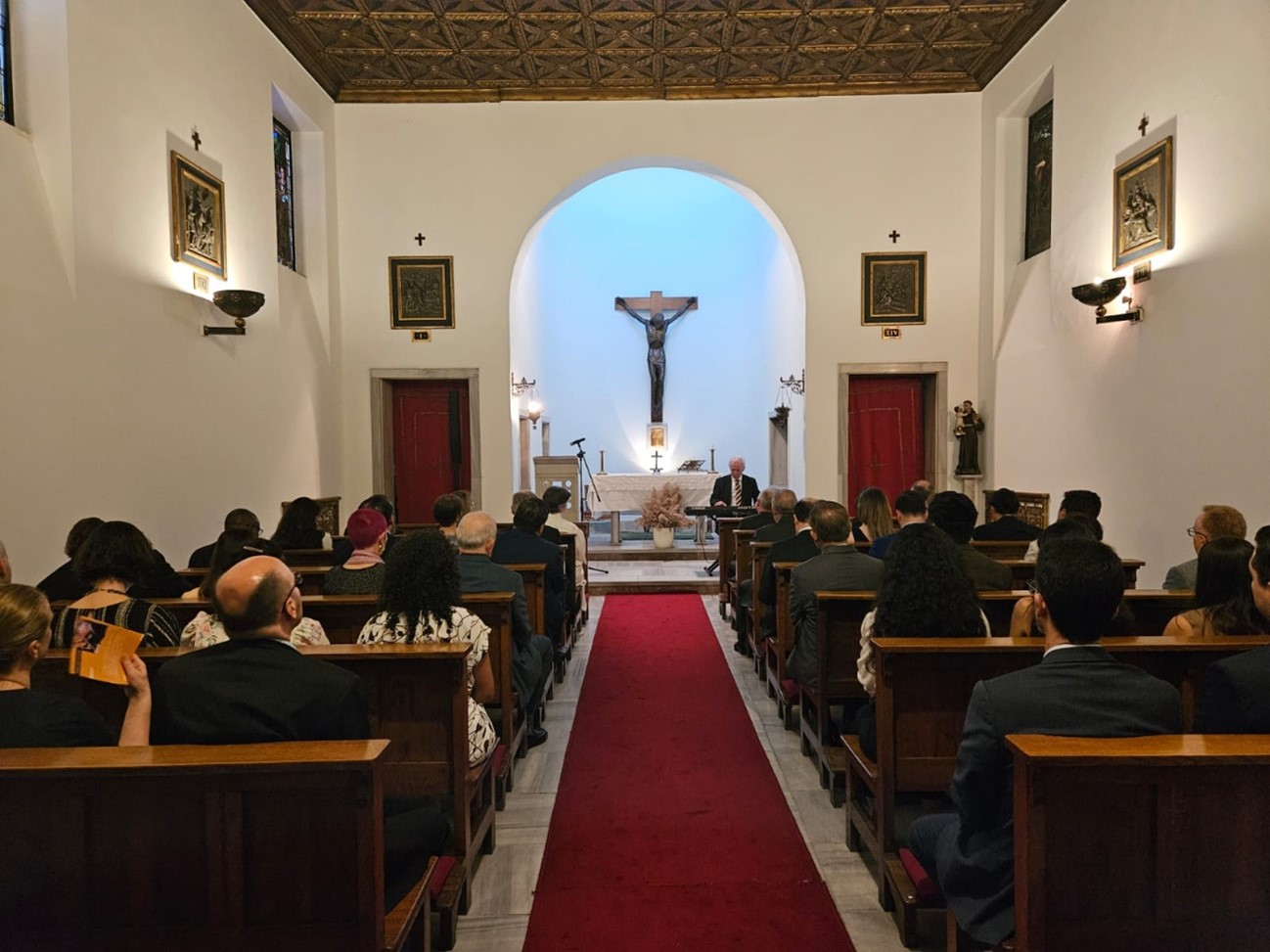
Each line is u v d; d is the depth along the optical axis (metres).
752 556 5.59
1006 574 3.66
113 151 4.81
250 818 1.60
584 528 7.36
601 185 13.94
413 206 8.97
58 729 1.78
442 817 2.32
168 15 5.45
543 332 13.15
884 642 2.59
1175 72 5.41
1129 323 6.00
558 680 5.34
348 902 1.60
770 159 8.96
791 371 11.04
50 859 1.60
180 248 5.52
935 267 8.98
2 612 1.75
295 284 7.82
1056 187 7.16
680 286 14.11
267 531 7.03
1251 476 4.70
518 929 2.59
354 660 2.61
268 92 7.11
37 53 4.38
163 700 1.85
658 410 13.92
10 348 3.99
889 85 8.83
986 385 8.77
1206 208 5.09
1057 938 1.58
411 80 8.67
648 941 2.51
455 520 4.57
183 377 5.59
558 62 8.29
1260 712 1.78
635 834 3.23
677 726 4.50
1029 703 1.74
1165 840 1.56
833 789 3.47
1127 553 6.04
